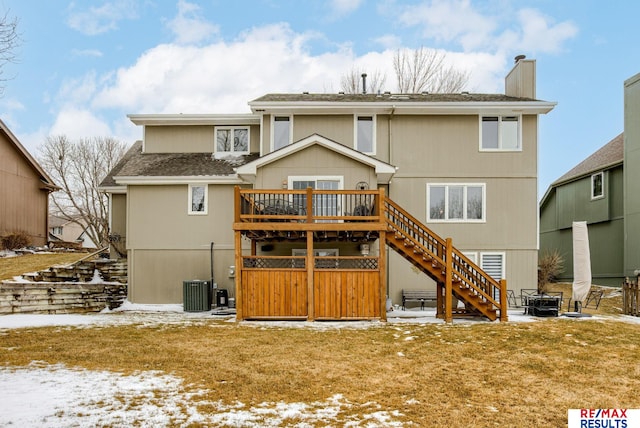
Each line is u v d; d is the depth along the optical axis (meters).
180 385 6.20
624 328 10.45
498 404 5.77
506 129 16.03
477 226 15.71
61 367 6.97
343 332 10.20
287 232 12.50
